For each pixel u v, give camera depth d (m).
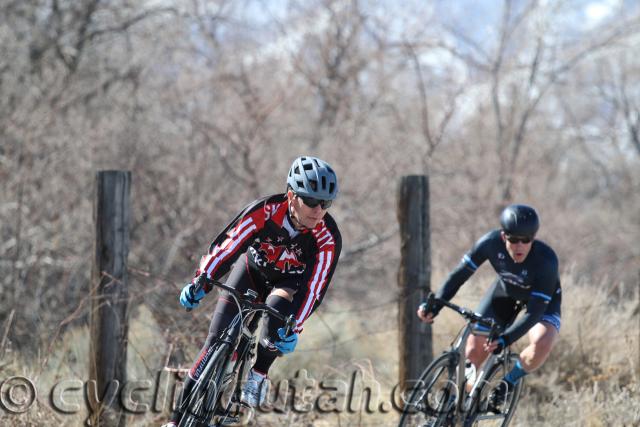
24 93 35.72
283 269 15.49
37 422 17.34
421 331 20.34
